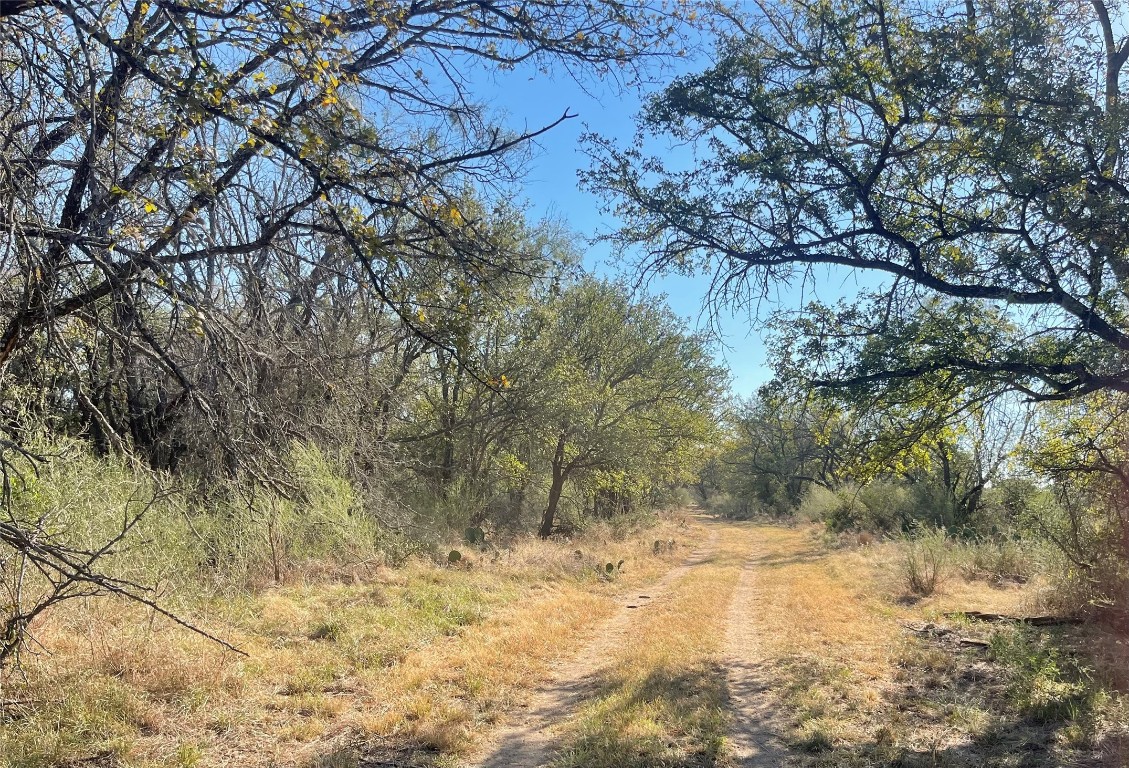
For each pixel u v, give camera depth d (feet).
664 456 86.38
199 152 12.50
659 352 89.40
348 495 39.88
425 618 31.78
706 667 27.02
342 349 21.43
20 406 17.63
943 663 26.35
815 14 24.88
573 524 91.61
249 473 17.99
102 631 20.17
